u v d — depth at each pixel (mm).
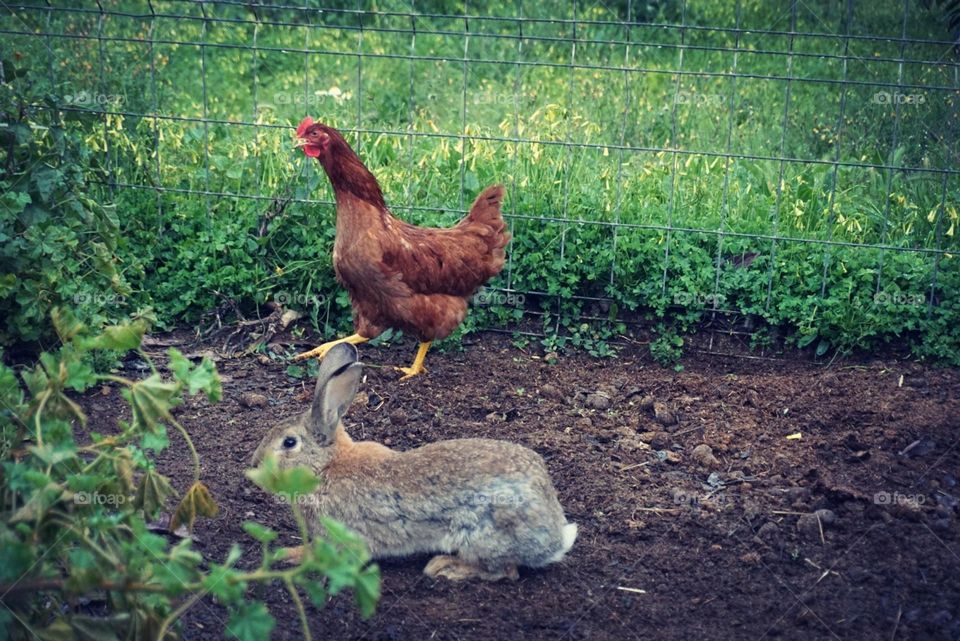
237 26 3682
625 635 1987
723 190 2822
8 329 2469
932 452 2371
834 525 2186
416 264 2551
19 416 1809
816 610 2029
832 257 2779
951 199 2947
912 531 2174
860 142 3188
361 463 2086
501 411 2496
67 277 2486
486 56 3627
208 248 2766
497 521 2037
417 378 2598
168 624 1744
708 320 2758
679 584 2076
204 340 2697
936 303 2730
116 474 1808
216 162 2902
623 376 2621
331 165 2529
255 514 2193
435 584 2057
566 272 2770
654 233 2820
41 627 1754
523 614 2012
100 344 1815
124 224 2789
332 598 2033
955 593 2057
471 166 2936
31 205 2467
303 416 2092
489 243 2619
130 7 3602
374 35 3738
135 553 1731
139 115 2824
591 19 3781
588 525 2188
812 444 2393
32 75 2895
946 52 2979
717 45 3707
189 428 2404
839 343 2684
